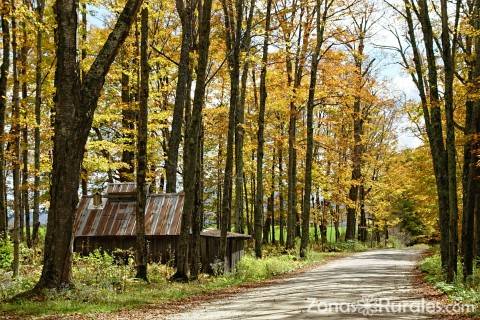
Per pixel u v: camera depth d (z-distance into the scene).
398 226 65.81
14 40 17.94
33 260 20.95
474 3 19.06
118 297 13.54
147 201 23.91
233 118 22.20
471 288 14.06
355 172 46.84
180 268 18.55
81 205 24.36
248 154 40.53
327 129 46.91
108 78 29.80
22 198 28.05
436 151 19.22
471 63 19.31
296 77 31.45
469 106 18.73
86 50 23.80
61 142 13.32
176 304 13.12
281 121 38.34
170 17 27.91
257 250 27.58
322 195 44.38
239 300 13.74
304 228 31.28
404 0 17.81
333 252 42.25
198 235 19.38
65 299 12.52
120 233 22.84
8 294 13.23
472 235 17.08
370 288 15.86
